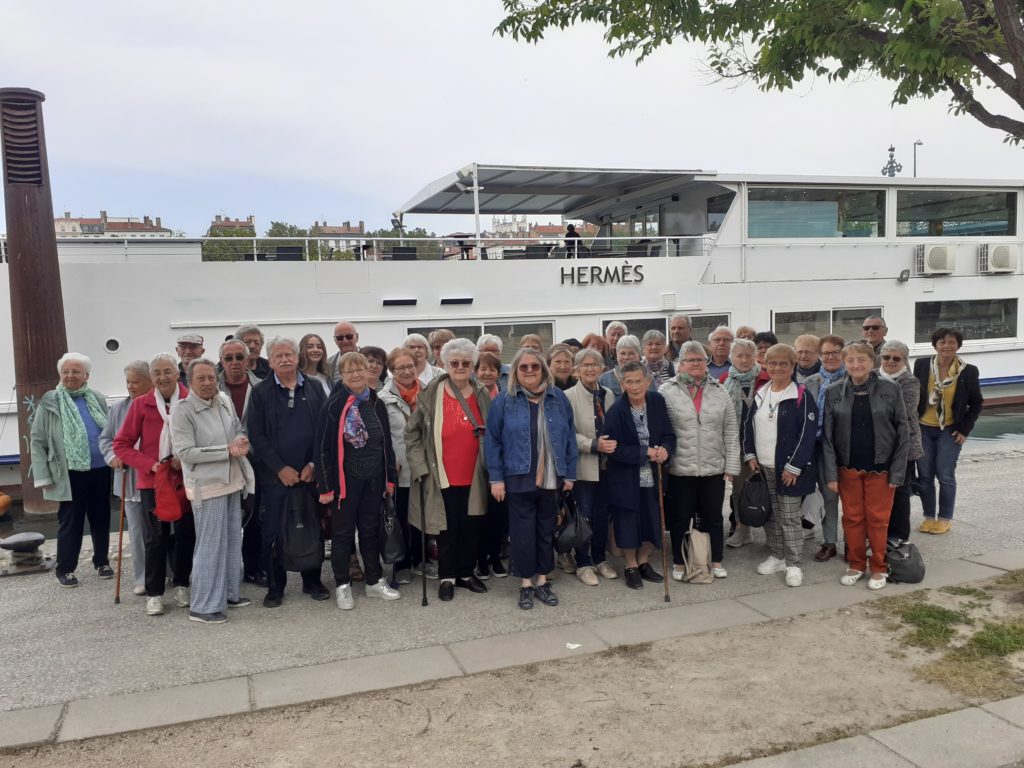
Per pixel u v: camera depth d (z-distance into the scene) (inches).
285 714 147.7
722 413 215.8
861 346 209.9
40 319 366.9
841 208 533.6
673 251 554.9
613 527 218.1
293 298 422.9
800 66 245.1
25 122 360.2
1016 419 576.1
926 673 159.3
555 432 202.2
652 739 136.6
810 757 129.6
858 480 212.2
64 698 155.0
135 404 200.5
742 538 256.7
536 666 166.7
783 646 174.7
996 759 128.6
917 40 198.8
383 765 130.1
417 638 183.3
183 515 200.5
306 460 202.2
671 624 189.3
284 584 209.6
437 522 205.8
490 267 458.0
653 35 246.7
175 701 152.9
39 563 239.1
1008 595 200.8
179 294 403.2
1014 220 583.8
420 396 208.4
